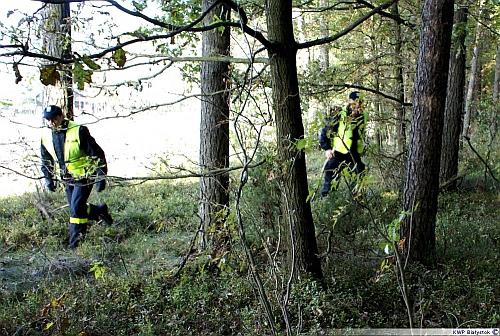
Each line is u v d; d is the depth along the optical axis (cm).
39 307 493
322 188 774
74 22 368
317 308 440
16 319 468
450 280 500
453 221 721
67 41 376
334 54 1134
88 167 462
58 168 645
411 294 482
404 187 568
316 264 509
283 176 444
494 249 600
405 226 557
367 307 465
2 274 583
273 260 371
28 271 598
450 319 411
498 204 840
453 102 948
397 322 436
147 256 658
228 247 506
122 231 770
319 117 319
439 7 523
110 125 2330
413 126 555
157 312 493
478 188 934
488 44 1595
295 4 794
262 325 426
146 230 778
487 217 760
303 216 495
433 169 546
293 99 473
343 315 434
